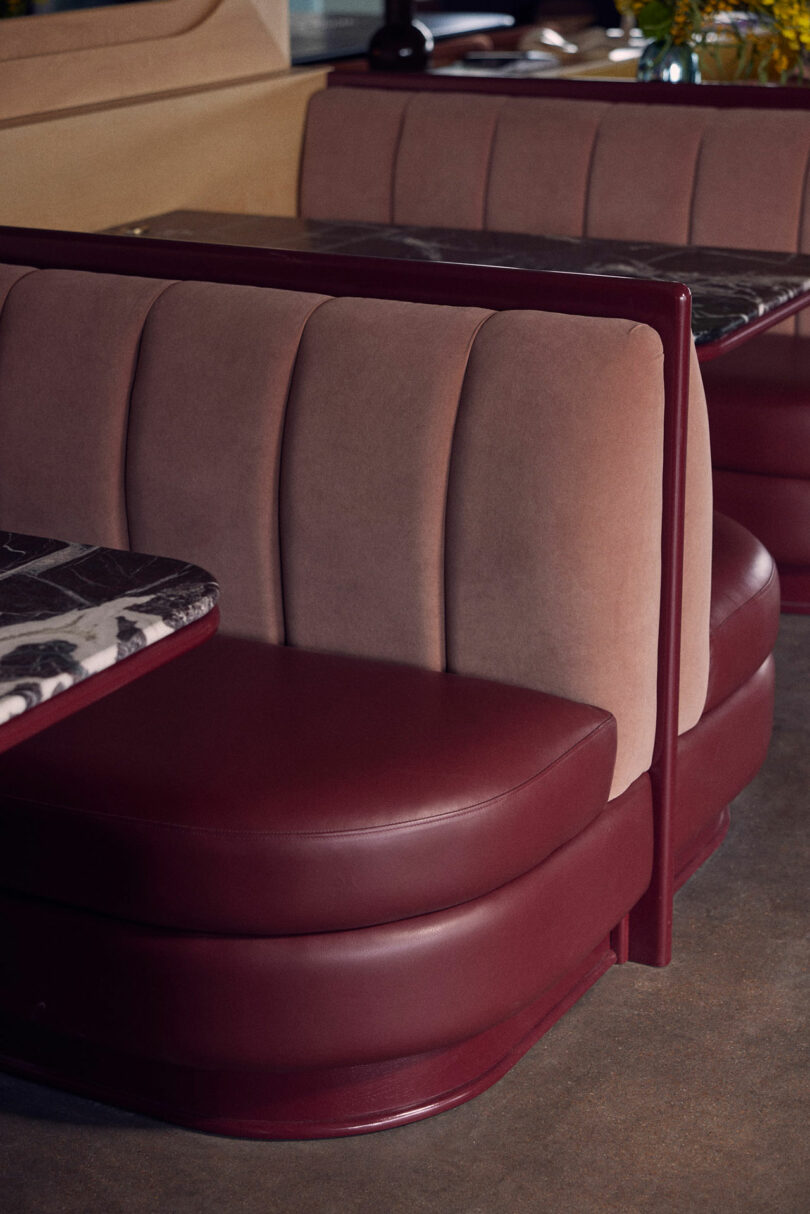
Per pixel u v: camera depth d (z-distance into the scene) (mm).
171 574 1297
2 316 2057
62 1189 1615
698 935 2059
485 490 1760
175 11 3283
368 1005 1585
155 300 1982
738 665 2096
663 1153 1654
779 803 2412
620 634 1762
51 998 1672
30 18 2943
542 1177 1622
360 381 1825
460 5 5348
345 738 1648
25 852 1613
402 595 1838
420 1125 1710
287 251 1971
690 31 3449
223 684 1802
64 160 2984
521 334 1760
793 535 3021
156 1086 1720
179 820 1523
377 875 1525
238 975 1568
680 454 1774
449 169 3518
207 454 1917
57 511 2037
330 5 6141
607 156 3404
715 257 2826
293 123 3625
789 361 3205
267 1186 1617
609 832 1812
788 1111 1716
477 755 1610
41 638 1157
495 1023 1680
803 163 3260
